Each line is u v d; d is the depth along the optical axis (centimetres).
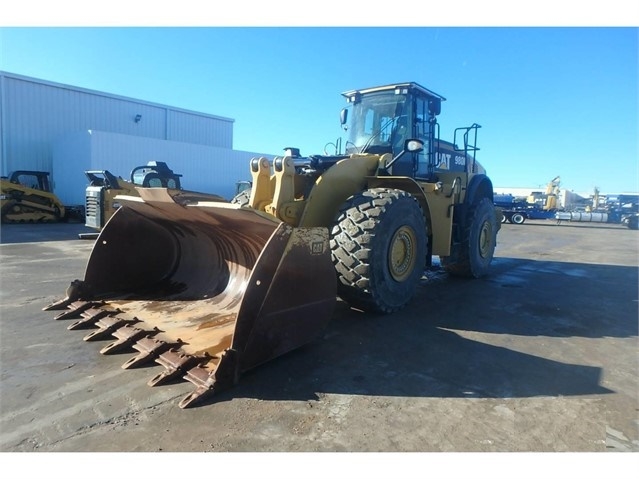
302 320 305
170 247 456
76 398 250
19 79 1941
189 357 282
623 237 1728
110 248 417
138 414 234
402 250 438
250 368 275
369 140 548
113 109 2259
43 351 316
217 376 256
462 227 630
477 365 317
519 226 2464
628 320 452
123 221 419
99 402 246
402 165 520
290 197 365
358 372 297
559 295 564
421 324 412
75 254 834
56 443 208
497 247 1215
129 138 1856
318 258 311
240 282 388
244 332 268
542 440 221
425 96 553
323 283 317
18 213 1585
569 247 1252
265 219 295
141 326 337
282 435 219
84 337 343
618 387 286
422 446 213
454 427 232
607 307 506
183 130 2577
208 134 2711
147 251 440
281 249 284
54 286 542
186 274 438
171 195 329
